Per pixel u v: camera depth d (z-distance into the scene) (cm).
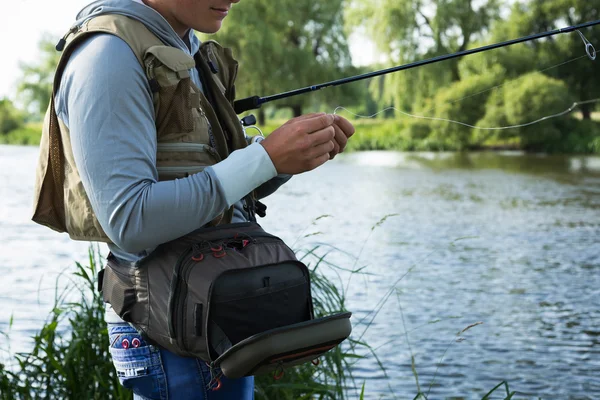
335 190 1608
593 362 513
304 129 120
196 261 121
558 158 2455
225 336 120
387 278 742
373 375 473
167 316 121
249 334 121
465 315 618
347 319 127
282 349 117
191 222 115
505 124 2328
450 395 449
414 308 635
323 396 280
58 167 130
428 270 796
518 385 470
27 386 269
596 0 2538
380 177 1902
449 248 934
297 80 3281
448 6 2753
